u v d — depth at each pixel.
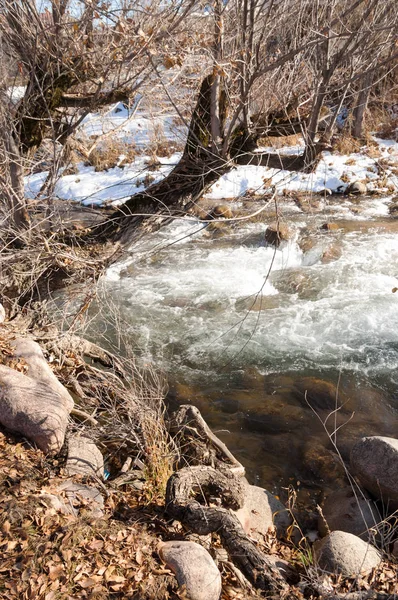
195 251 11.04
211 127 5.52
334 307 9.02
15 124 5.79
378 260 10.36
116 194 13.30
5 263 5.87
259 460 6.19
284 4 4.98
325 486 5.81
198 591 3.67
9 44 5.68
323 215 12.45
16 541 3.76
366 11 4.37
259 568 4.00
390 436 6.50
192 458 5.28
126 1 4.91
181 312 8.98
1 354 5.45
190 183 5.98
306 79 5.39
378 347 8.05
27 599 3.41
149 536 4.18
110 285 9.80
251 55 4.91
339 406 7.00
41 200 5.95
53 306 7.70
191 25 4.91
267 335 8.37
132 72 5.93
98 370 6.20
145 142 15.12
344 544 4.41
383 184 14.18
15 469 4.38
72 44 5.42
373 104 17.34
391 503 5.06
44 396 4.98
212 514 4.26
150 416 5.68
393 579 4.19
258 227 11.84
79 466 4.73
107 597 3.55
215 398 7.15
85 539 3.92
